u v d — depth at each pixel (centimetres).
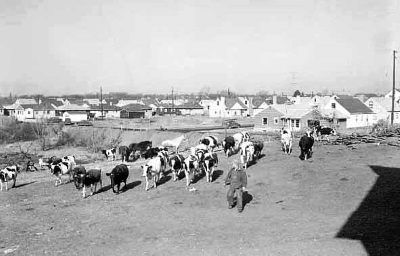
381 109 8812
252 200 2258
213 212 2062
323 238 1582
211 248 1555
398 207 1927
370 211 1905
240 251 1502
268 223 1836
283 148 3806
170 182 2808
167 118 11444
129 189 2692
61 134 8144
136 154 4928
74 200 2477
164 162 2903
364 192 2222
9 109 14112
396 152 3297
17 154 6262
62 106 13012
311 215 1917
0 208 2347
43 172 3809
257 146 3384
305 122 6856
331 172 2698
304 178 2616
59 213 2191
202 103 16950
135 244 1653
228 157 3603
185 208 2162
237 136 4097
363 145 3788
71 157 3922
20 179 3369
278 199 2238
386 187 2262
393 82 7062
